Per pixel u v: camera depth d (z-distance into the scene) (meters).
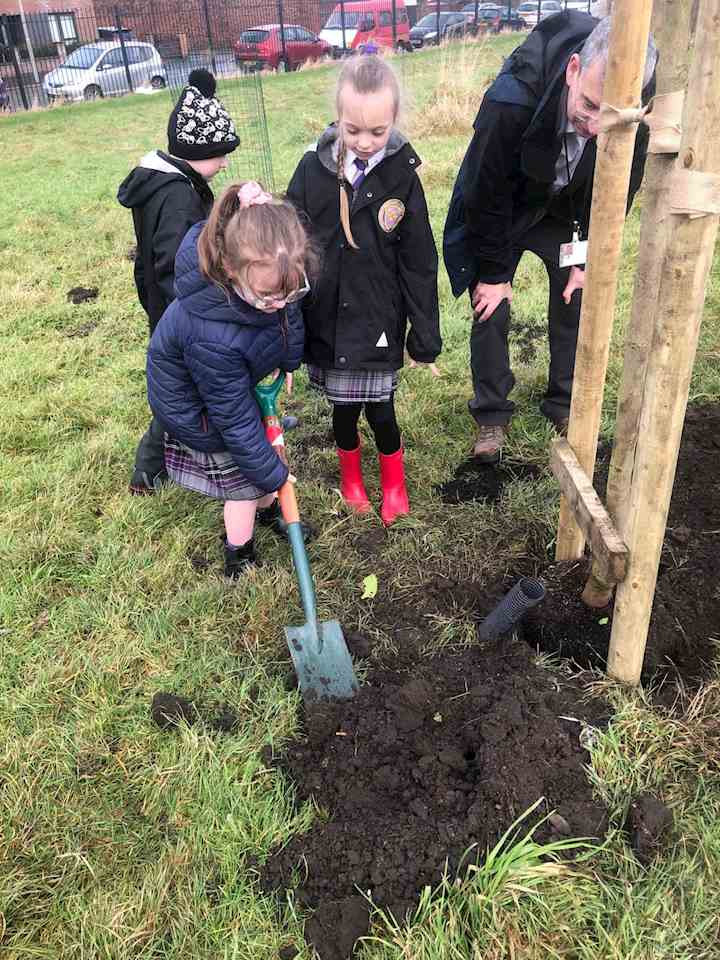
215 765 2.14
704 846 1.87
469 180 2.90
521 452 3.52
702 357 4.08
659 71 1.83
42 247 7.02
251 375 2.48
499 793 1.97
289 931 1.79
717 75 1.50
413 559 2.91
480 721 2.15
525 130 2.68
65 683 2.46
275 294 2.21
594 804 1.98
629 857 1.85
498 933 1.71
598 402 2.34
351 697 2.34
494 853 1.80
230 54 24.36
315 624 2.38
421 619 2.65
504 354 3.37
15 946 1.78
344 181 2.57
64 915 1.85
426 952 1.71
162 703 2.33
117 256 6.68
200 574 2.91
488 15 26.91
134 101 19.02
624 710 2.15
